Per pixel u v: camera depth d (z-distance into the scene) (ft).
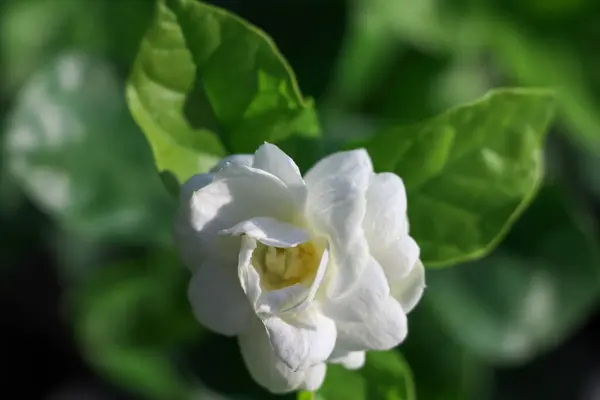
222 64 0.87
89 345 1.08
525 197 0.87
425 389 1.06
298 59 1.03
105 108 1.07
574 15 1.11
